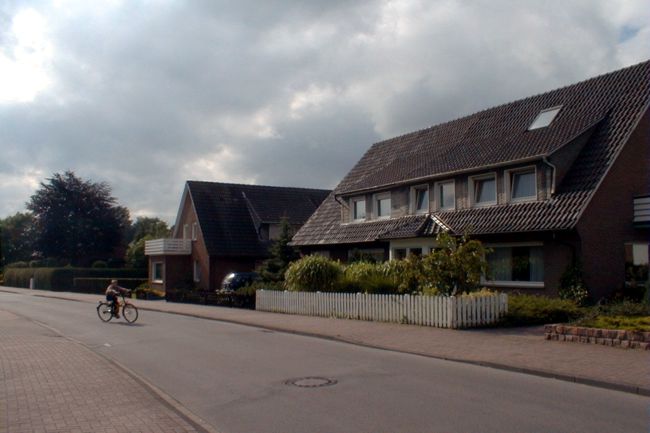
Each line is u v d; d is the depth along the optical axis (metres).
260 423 8.23
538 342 14.44
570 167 22.31
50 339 17.61
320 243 32.38
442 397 9.41
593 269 20.77
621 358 12.00
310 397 9.60
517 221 22.02
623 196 21.67
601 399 9.21
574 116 24.02
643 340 12.88
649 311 15.28
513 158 22.94
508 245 23.16
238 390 10.33
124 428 7.86
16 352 14.71
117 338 18.22
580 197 20.92
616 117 22.61
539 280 22.20
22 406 9.11
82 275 56.44
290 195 49.38
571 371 10.90
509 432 7.48
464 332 16.67
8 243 83.38
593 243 20.83
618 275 21.39
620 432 7.42
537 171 22.47
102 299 40.44
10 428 7.91
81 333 19.81
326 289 23.86
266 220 44.72
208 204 45.62
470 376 11.16
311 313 23.31
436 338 15.71
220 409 9.09
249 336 17.94
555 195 21.86
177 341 17.06
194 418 8.48
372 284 22.14
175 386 10.81
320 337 17.33
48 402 9.36
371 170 33.41
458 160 26.14
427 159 28.86
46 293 49.72
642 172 22.22
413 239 26.83
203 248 43.59
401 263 22.08
